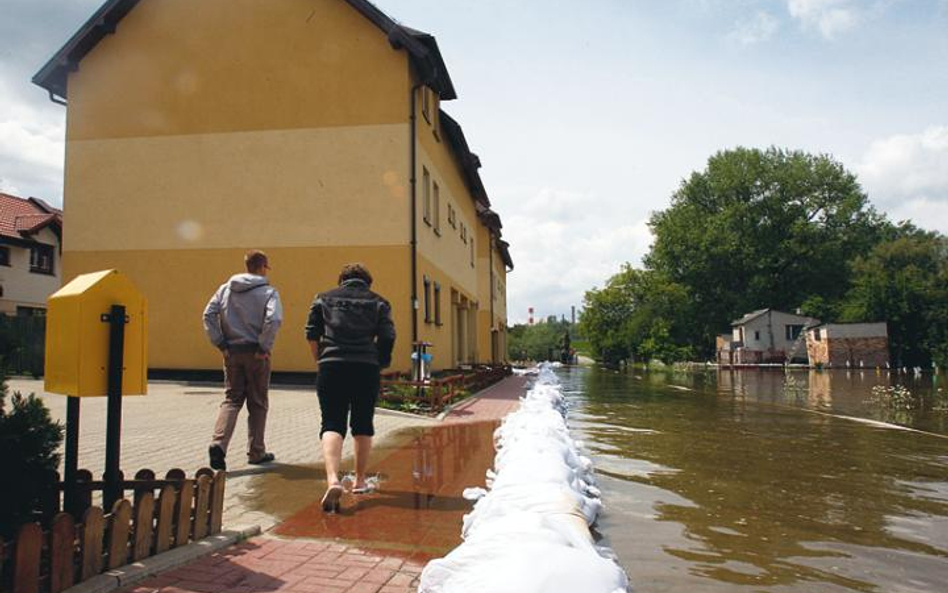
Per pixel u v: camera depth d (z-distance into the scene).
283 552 3.12
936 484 4.99
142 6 14.49
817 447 6.91
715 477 5.21
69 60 14.42
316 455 5.73
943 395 16.27
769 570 2.97
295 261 13.67
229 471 5.04
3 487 2.50
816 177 54.56
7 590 2.18
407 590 2.64
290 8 13.99
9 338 2.63
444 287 17.16
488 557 2.26
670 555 3.19
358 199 13.56
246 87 14.06
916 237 63.28
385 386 9.91
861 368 43.00
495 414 9.55
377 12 13.37
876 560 3.13
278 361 13.50
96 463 5.02
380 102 13.59
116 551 2.66
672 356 49.06
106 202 14.32
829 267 53.81
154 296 14.02
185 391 11.41
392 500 4.19
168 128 14.27
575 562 2.10
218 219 13.98
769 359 49.91
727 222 53.22
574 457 4.59
